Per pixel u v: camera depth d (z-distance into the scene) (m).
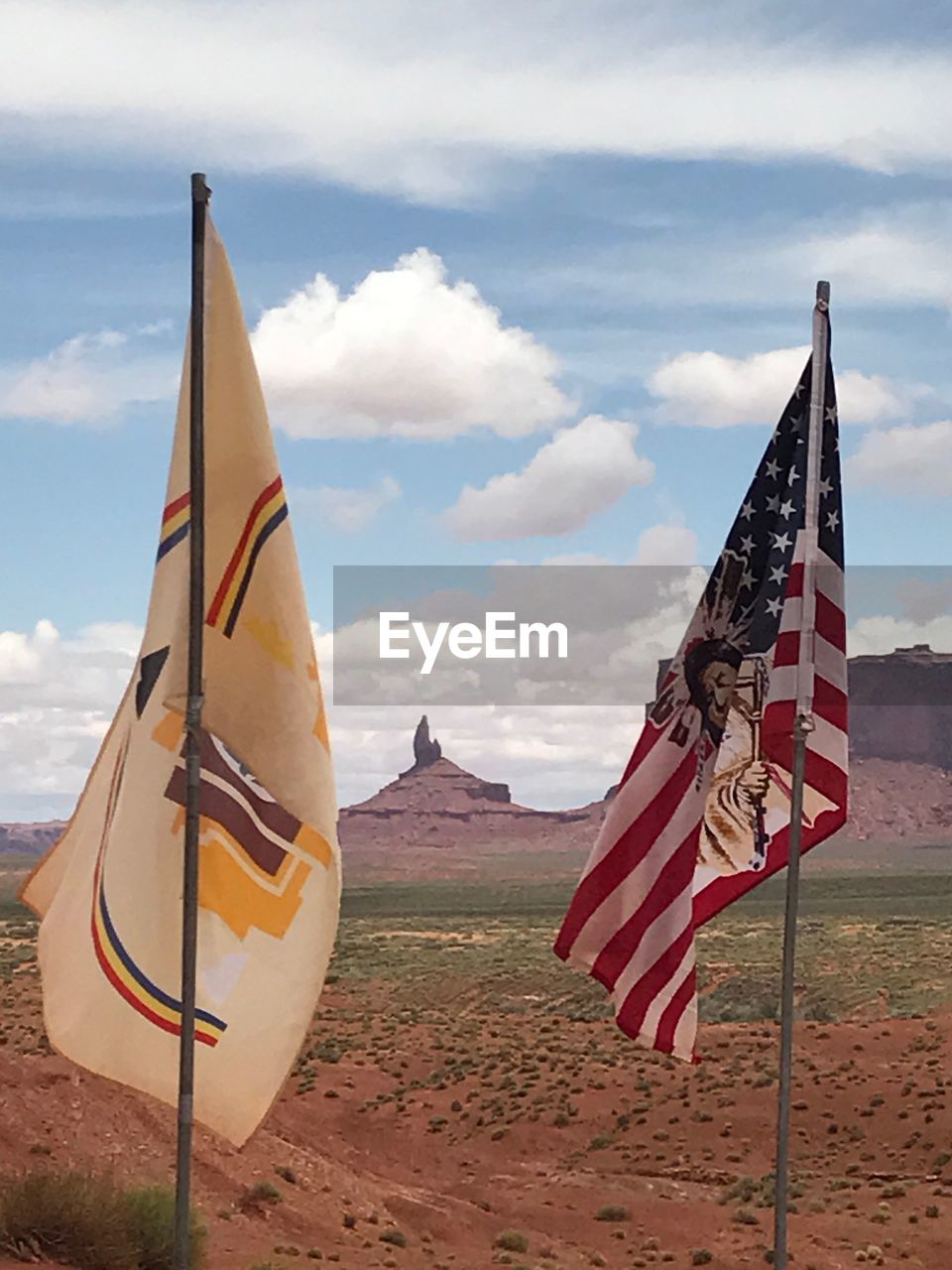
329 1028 66.50
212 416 9.33
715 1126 44.38
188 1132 8.93
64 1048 9.34
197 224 9.33
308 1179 29.62
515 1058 55.72
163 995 9.21
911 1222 34.03
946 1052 50.56
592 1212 34.59
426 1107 48.50
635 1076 51.03
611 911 12.11
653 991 11.98
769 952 99.50
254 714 9.20
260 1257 22.69
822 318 12.25
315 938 9.19
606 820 12.23
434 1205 32.00
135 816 9.34
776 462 12.39
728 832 12.22
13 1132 25.41
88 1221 18.91
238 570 9.30
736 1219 34.12
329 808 9.22
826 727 12.33
